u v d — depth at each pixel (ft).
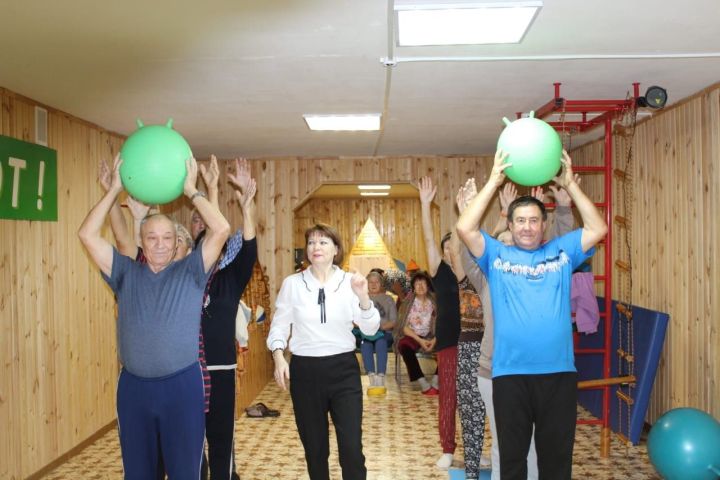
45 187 13.51
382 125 16.98
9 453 11.98
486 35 9.28
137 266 8.05
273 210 23.59
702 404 12.68
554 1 8.11
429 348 20.47
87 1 8.04
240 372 11.73
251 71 11.30
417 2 8.11
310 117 15.56
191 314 7.88
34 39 9.46
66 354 14.33
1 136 11.95
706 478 10.73
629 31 9.30
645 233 15.39
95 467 13.66
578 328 14.35
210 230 7.86
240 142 19.76
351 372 9.21
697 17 8.68
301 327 9.25
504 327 8.16
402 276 27.68
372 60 10.69
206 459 10.30
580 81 12.21
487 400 9.53
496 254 8.39
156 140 7.89
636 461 13.28
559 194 11.77
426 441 15.08
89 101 13.51
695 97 12.90
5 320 11.99
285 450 14.44
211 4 8.14
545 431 8.09
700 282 12.73
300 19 8.68
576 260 8.51
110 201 7.97
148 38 9.45
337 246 9.64
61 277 14.23
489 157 23.08
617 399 15.20
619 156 17.03
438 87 12.69
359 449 9.02
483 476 12.41
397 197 37.88
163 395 7.66
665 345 14.30
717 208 12.06
